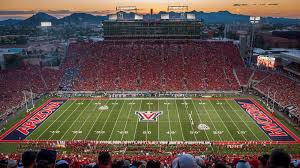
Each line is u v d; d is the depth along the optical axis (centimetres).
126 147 3947
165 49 8619
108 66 7994
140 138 4269
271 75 7175
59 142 4069
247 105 5881
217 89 7012
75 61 8275
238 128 4653
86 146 3962
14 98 6222
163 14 9500
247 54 9325
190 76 7538
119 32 9306
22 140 4241
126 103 6097
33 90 6869
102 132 4516
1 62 8775
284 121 4969
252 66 8325
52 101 6303
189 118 5134
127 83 7319
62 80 7512
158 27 9231
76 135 4409
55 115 5372
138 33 9294
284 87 6347
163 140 4191
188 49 8612
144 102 6159
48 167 623
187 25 9188
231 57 8306
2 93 6362
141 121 5000
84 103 6131
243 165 743
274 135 4356
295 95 5800
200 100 6278
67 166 744
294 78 6781
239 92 6862
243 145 3922
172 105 5934
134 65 8000
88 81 7438
